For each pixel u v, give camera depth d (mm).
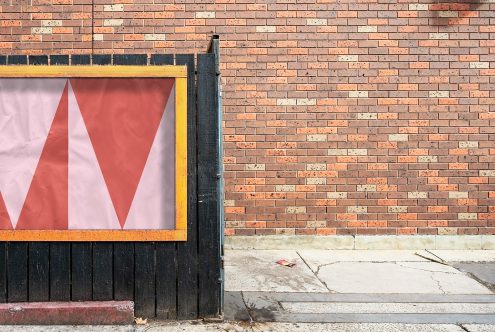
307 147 6000
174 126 3658
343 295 4270
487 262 5402
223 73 5973
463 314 3848
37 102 3629
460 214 6031
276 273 4914
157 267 3625
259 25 5980
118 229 3621
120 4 5941
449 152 6020
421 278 4797
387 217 6016
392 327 3561
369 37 6020
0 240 3580
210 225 3654
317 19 6004
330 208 5992
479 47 6008
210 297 3641
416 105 6039
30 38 5926
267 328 3504
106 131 3650
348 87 6020
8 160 3623
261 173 5973
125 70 3619
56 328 3416
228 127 5969
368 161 6016
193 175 3646
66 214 3629
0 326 3430
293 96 5996
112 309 3490
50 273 3594
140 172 3660
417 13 6035
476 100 6008
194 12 5973
